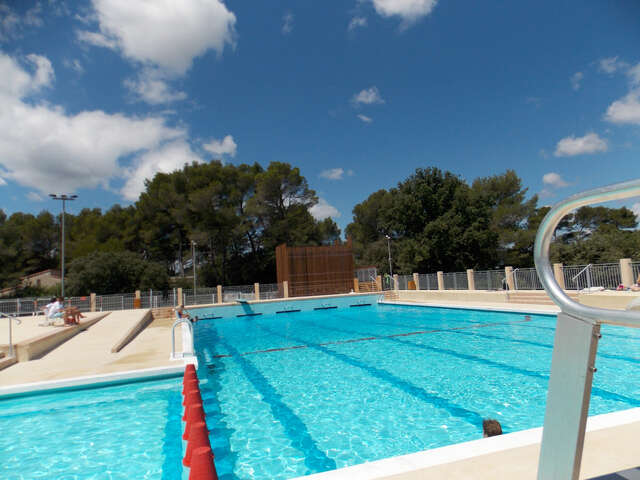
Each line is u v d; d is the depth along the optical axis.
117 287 25.81
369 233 45.41
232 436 4.78
